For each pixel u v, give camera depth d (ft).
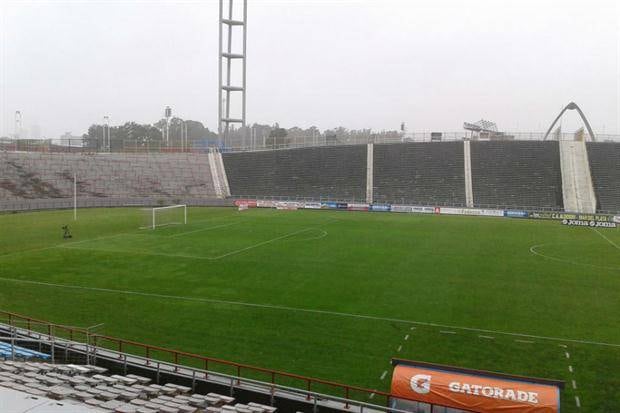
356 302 100.48
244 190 325.83
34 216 234.99
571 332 84.33
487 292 107.96
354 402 53.83
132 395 52.31
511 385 50.31
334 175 329.52
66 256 142.51
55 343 70.59
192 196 314.14
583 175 291.99
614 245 168.35
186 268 128.98
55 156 305.94
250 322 89.10
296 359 73.67
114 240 170.09
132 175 316.81
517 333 83.82
